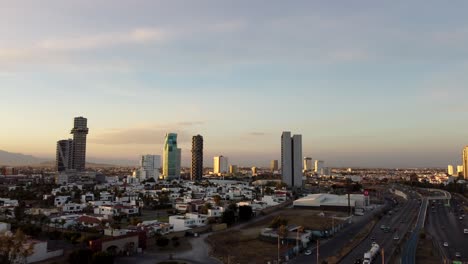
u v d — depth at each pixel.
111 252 110.31
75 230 151.38
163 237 133.12
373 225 181.00
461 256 119.00
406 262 109.12
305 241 135.12
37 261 105.38
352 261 110.12
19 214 177.00
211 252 119.31
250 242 136.62
